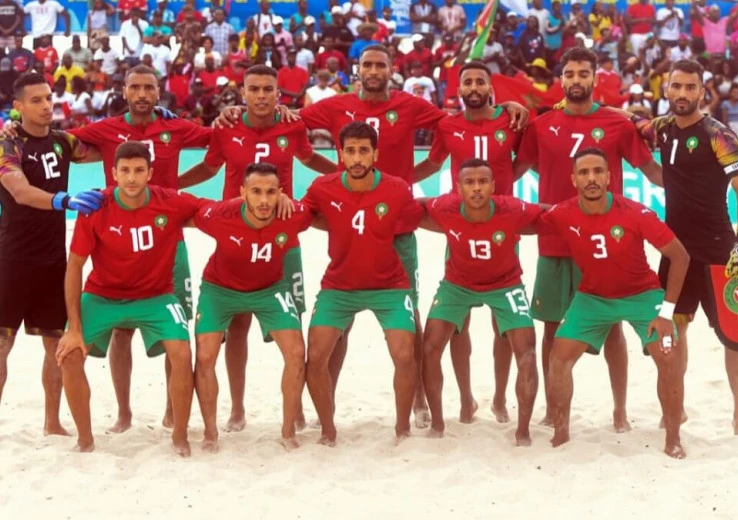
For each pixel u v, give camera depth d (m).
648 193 12.83
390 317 6.32
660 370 6.04
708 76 16.09
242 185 6.20
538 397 7.57
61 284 6.45
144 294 6.24
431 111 6.98
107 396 7.60
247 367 8.36
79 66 15.54
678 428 6.04
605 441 6.33
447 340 6.49
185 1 16.91
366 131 6.05
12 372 8.13
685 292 6.56
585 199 6.04
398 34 17.02
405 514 5.12
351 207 6.20
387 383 7.96
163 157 6.83
